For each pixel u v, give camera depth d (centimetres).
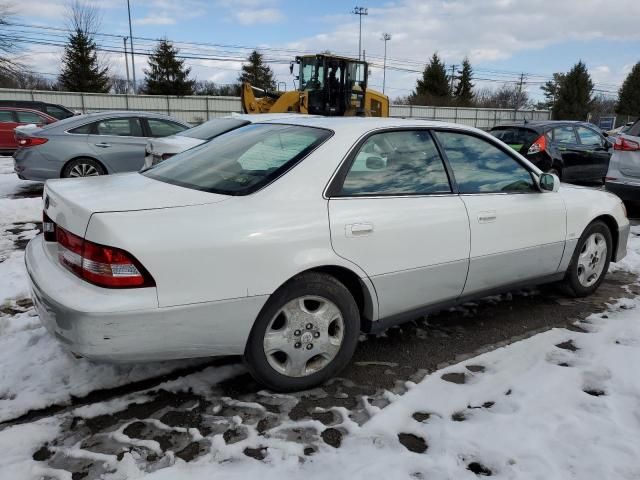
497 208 362
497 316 412
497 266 369
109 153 877
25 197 895
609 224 464
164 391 296
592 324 395
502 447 247
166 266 245
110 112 902
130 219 246
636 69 6397
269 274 268
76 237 249
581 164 1022
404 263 316
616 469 232
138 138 902
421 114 4781
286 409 282
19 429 258
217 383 306
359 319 308
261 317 275
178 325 251
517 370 322
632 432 259
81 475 230
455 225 337
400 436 261
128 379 304
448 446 249
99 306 236
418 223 319
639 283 493
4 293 430
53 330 253
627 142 765
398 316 330
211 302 257
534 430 260
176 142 700
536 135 964
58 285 251
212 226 258
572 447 247
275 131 344
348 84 1614
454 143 361
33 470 231
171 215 255
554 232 404
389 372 324
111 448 249
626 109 6462
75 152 853
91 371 309
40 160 839
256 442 254
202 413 277
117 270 238
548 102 9081
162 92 5559
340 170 300
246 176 294
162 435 259
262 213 271
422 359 341
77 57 4900
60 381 299
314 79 1595
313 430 264
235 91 6569
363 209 300
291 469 233
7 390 290
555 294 460
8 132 1536
